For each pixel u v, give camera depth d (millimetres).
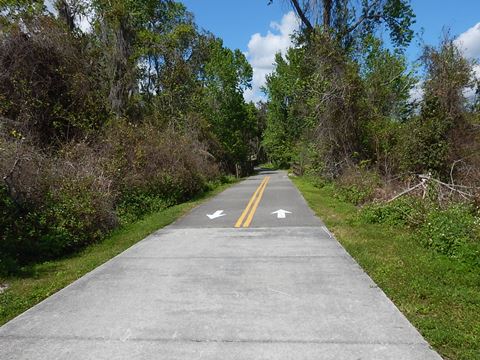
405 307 4938
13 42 13938
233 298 5324
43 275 7043
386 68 21047
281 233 9656
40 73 14586
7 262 7305
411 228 9711
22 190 8852
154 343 4094
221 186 27969
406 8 22547
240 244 8578
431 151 15305
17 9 15234
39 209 8977
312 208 14023
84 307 5156
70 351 3967
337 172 21844
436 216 8602
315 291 5527
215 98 47219
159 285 5953
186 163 19750
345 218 11586
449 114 15703
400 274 6191
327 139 22188
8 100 13641
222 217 12570
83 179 10633
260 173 62000
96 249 8883
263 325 4469
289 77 39750
